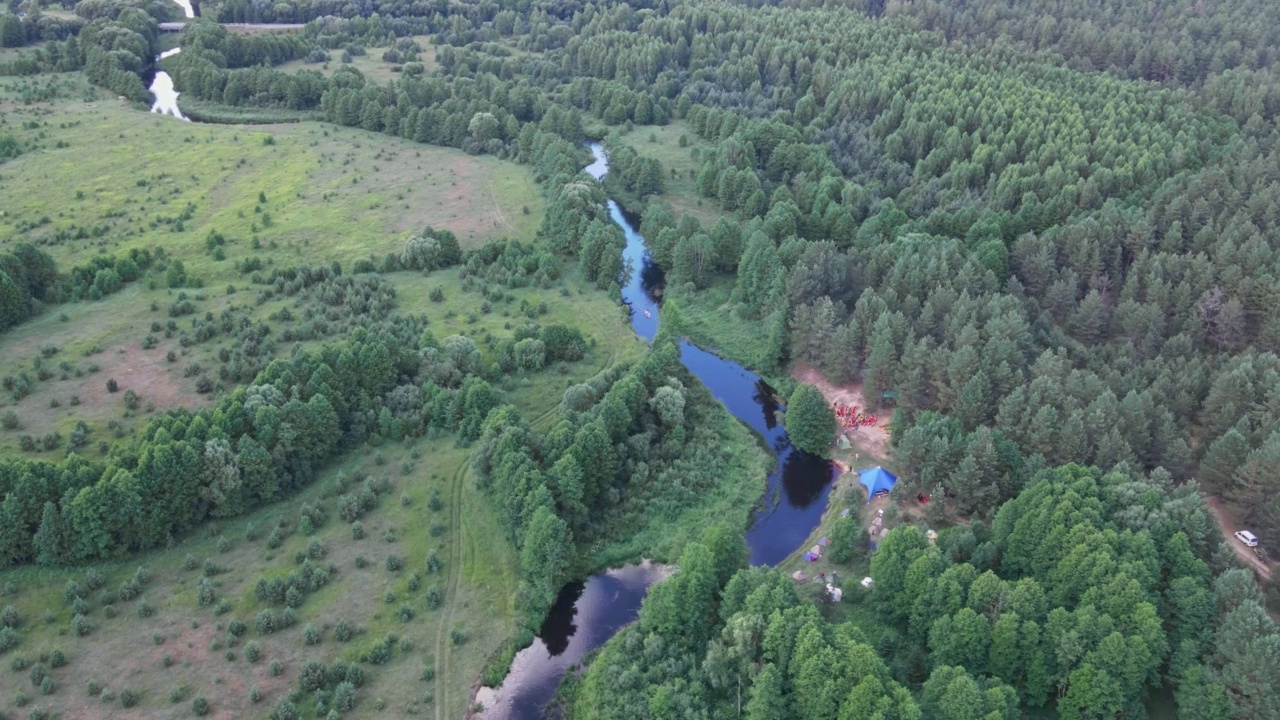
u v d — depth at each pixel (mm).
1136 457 121938
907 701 84750
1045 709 95562
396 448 134750
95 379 143875
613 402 134000
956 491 120000
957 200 198625
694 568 103812
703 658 100250
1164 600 99812
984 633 94750
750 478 136250
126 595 107000
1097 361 142875
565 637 109812
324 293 170375
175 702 95062
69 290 169500
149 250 187375
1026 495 110000
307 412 127125
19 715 92688
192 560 112562
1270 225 166500
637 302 188125
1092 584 98750
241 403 126625
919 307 157625
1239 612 91438
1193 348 148000
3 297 155125
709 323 177750
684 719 92125
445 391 138875
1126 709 91500
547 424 141875
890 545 105688
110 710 94062
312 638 102625
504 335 164000
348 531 119625
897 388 146625
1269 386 126375
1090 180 190625
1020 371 133625
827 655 89250
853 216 198000
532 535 111812
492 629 107250
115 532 111125
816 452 141750
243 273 180875
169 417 123875
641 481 130625
